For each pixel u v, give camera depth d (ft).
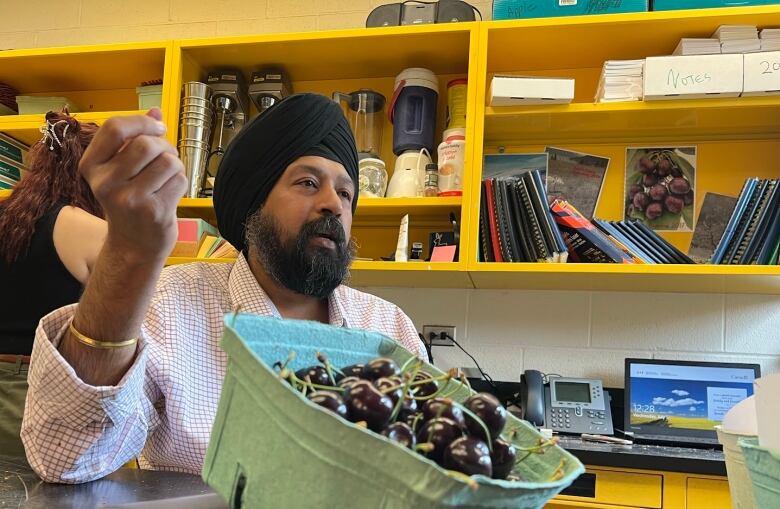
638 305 7.77
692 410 6.92
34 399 2.67
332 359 2.18
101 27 9.91
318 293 4.05
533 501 1.52
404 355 2.27
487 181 7.40
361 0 9.21
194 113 8.16
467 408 1.76
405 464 1.37
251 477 1.59
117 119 2.16
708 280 7.04
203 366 3.72
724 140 7.84
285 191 4.07
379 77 8.80
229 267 4.20
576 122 7.64
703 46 7.13
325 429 1.44
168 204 2.27
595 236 7.00
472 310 8.14
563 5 7.57
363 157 7.96
